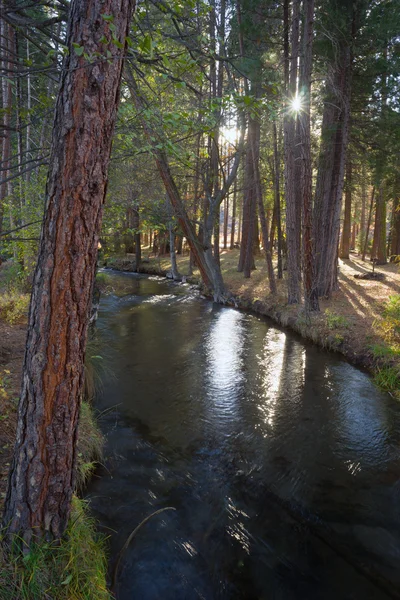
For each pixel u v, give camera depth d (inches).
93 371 308.8
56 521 103.3
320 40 464.1
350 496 186.5
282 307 547.5
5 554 99.3
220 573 142.0
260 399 289.1
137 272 1089.4
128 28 87.0
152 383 312.5
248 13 472.1
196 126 144.4
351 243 1496.1
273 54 491.2
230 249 1337.4
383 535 162.9
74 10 81.2
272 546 155.7
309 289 458.6
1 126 128.0
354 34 476.7
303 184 435.2
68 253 87.1
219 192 640.4
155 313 570.3
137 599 129.6
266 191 850.8
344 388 308.7
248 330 484.4
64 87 82.7
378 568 146.9
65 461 100.1
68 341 91.8
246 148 633.6
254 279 762.8
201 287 784.9
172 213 467.8
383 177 589.3
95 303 421.4
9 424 179.2
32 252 389.7
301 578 142.0
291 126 501.4
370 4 475.2
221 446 225.8
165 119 133.9
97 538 150.1
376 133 542.3
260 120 458.9
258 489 189.8
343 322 427.8
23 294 414.3
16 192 382.0
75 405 98.4
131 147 186.7
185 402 280.1
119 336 442.9
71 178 84.0
